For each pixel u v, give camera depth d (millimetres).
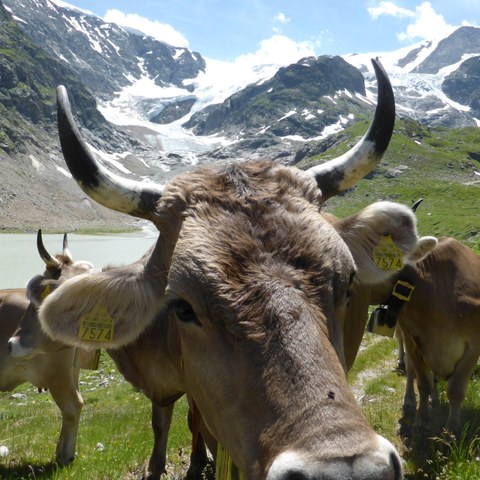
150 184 1030
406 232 1045
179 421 2371
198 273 777
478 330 1688
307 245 792
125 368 1523
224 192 881
